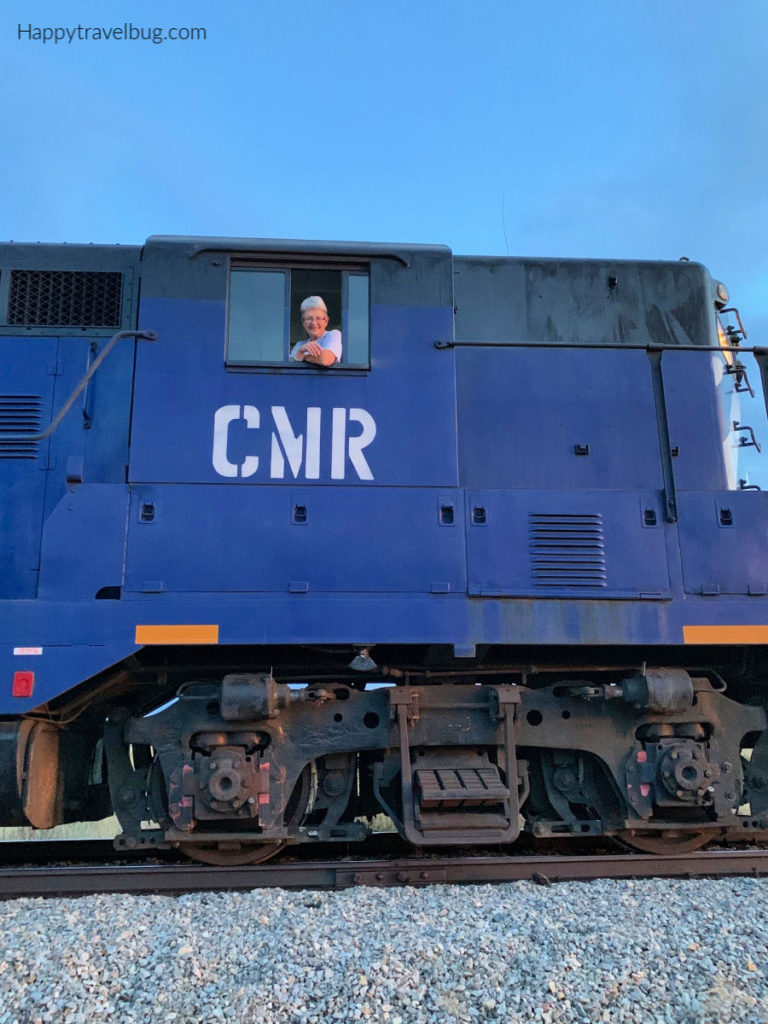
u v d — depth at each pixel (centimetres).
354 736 548
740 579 559
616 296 628
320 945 376
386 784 549
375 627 524
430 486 553
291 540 534
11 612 508
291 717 548
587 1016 322
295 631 518
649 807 549
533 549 551
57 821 555
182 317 563
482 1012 325
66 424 568
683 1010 326
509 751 540
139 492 535
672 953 372
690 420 595
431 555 541
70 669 502
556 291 623
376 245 586
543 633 536
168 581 521
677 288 636
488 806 537
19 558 550
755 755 580
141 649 537
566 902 448
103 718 606
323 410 556
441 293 584
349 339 571
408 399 564
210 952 372
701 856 539
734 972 355
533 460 577
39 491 559
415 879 511
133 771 560
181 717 537
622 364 602
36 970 354
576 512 560
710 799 554
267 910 433
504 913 425
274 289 576
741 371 645
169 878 506
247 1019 318
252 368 557
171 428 546
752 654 596
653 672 552
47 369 579
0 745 495
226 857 542
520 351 597
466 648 527
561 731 562
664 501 572
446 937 387
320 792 559
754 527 568
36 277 598
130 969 357
